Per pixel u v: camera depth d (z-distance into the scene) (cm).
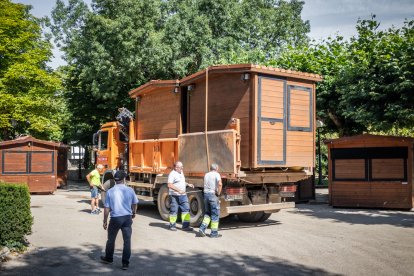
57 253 835
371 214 1448
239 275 684
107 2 2594
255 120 1060
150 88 1369
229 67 1095
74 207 1622
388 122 1669
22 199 868
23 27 2798
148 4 2453
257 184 1156
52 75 3064
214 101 1168
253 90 1070
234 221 1284
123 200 741
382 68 1620
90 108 3259
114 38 2422
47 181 2284
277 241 961
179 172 1126
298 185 1795
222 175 1069
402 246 901
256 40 3089
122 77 2523
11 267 730
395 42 1730
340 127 2122
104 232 1062
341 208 1641
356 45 2003
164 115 1346
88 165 4150
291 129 1127
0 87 2583
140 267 734
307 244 926
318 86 1977
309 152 1161
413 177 1564
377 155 1602
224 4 2694
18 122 2756
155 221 1273
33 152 2259
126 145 1593
